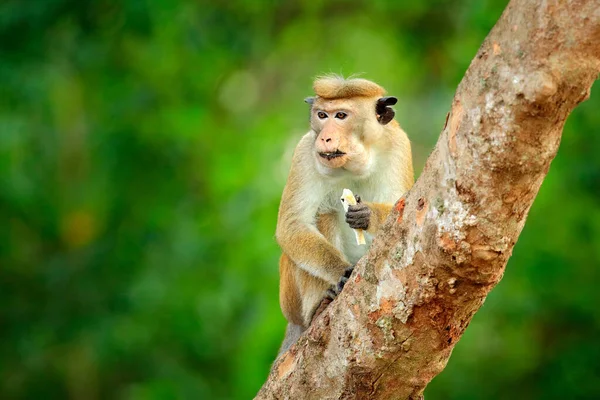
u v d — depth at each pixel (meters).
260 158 17.80
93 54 17.45
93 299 17.56
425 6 18.62
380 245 5.80
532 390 16.70
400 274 5.69
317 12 19.67
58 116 17.84
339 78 9.04
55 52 17.67
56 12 17.00
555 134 4.96
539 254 15.54
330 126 8.66
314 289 8.86
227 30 18.44
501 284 15.88
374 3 18.81
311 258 8.67
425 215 5.46
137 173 17.98
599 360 16.09
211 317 17.44
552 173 15.34
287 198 9.13
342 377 6.18
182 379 17.11
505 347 16.88
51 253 18.36
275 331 15.51
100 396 17.73
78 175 18.09
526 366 16.75
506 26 4.85
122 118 17.70
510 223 5.25
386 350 5.95
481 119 5.00
